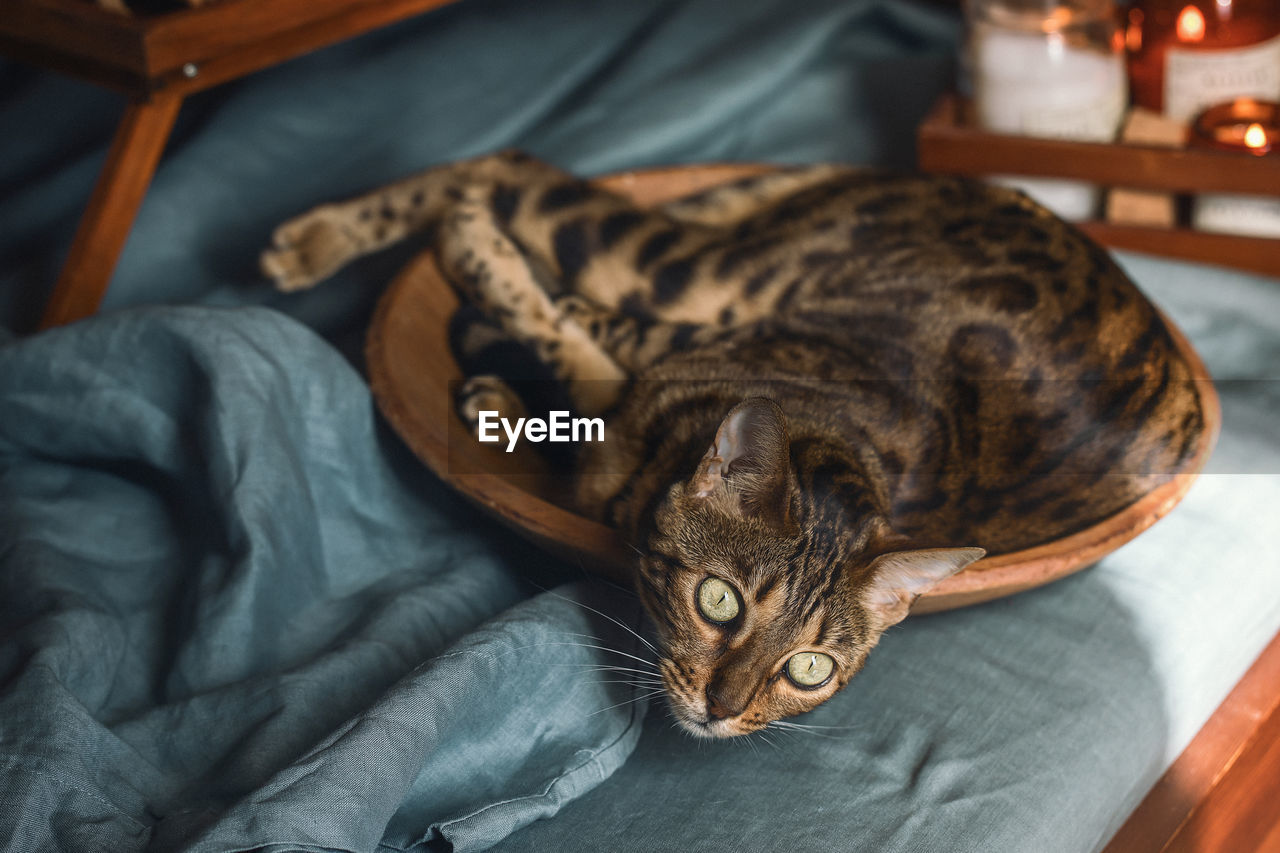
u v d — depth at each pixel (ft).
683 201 4.14
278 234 4.03
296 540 3.42
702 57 4.95
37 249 4.38
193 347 3.45
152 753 3.14
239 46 3.81
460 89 4.85
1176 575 3.55
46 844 2.94
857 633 3.24
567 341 3.83
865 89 4.92
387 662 3.26
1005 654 3.43
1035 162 4.23
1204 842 3.40
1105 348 3.63
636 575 3.31
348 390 3.59
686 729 3.26
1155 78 4.40
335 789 2.90
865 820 3.15
